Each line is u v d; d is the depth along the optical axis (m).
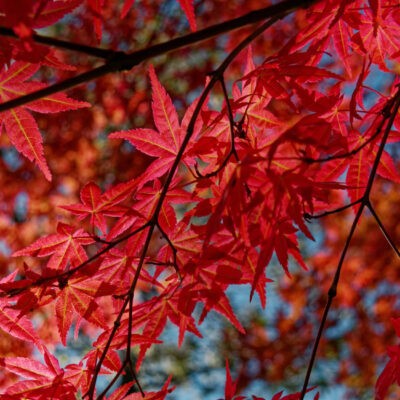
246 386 2.51
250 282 0.89
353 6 0.90
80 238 0.89
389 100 0.90
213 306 0.89
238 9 2.46
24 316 0.89
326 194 0.85
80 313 0.89
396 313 2.32
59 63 0.84
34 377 0.89
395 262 2.29
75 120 2.34
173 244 0.90
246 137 0.89
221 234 0.88
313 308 2.45
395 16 0.90
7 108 0.78
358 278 2.34
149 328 0.90
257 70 0.87
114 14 2.56
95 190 0.88
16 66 0.88
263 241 0.82
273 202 0.82
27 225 2.17
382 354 2.35
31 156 0.90
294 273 2.49
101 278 0.90
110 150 2.38
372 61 0.93
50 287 0.88
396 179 0.93
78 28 2.54
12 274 0.89
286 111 1.87
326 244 2.41
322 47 0.91
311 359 0.83
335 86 0.90
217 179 0.90
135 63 0.79
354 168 0.93
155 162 0.89
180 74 2.45
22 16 0.73
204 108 0.88
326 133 0.84
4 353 1.24
